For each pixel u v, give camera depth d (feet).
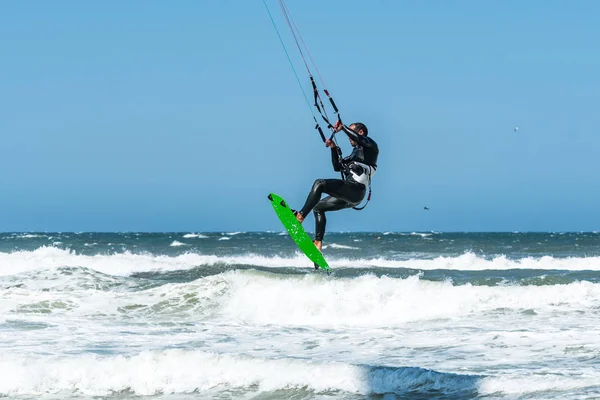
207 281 211.20
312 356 129.90
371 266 345.10
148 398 106.11
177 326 167.02
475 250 541.34
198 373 113.29
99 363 115.85
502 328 159.33
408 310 188.85
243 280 208.85
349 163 116.16
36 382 111.45
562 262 367.66
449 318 178.60
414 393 101.60
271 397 104.68
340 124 116.26
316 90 116.57
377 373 108.47
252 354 132.26
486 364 118.52
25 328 158.92
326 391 105.40
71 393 108.47
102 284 234.38
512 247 590.96
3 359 116.78
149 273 311.06
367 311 188.03
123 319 176.65
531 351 128.88
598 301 192.03
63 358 117.91
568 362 117.91
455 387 101.91
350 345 141.18
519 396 96.27
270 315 186.29
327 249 518.37
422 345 139.13
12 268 335.67
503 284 229.25
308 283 206.49
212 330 161.38
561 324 163.22
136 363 115.96
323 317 184.24
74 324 166.09
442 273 309.63
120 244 650.43
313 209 117.80
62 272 252.42
